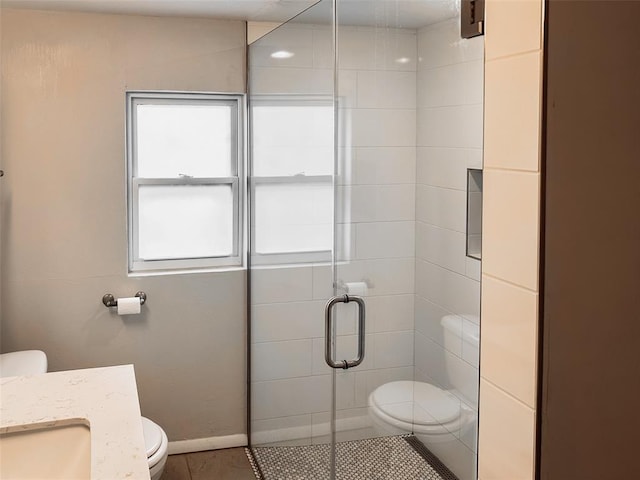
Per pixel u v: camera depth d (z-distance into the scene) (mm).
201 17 3459
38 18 3279
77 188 3406
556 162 1145
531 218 1169
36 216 3363
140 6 3195
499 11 1249
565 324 1172
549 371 1170
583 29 1139
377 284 2080
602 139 1160
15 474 1624
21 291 3381
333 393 2469
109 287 3492
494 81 1271
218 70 3545
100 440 1547
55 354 3455
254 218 3523
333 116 2395
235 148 3725
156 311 3578
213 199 3725
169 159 3664
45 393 1871
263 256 3369
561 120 1140
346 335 2332
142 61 3432
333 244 2430
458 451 1667
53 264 3408
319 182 2559
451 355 1689
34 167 3338
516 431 1238
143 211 3641
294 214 2871
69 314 3453
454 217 1640
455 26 1590
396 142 1920
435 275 1745
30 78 3291
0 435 1641
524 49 1174
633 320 1205
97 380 1984
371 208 2098
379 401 2102
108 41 3377
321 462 2613
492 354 1310
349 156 2260
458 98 1595
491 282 1303
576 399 1189
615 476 1229
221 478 3439
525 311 1197
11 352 3369
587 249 1171
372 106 2066
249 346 3676
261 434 3480
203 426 3699
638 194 1192
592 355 1190
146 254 3662
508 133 1229
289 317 2977
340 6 2305
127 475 1371
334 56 2371
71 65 3338
